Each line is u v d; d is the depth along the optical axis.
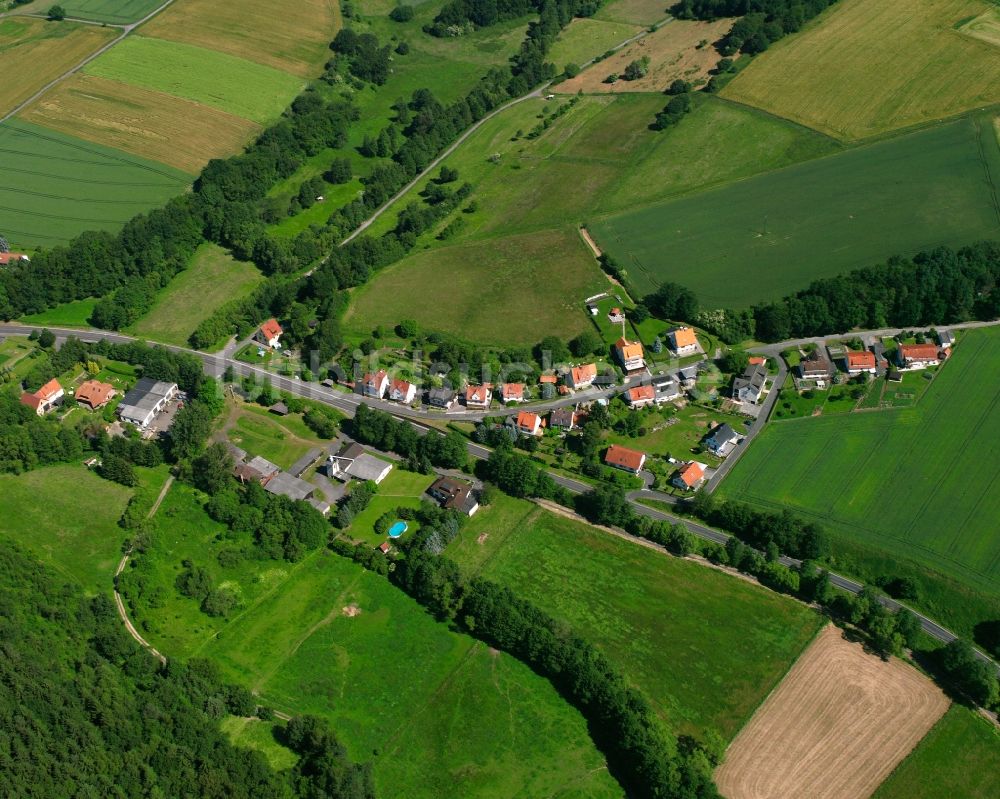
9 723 138.00
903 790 135.62
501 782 141.25
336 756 140.75
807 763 139.62
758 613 161.12
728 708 147.50
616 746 143.25
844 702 147.00
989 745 140.12
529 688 153.38
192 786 135.00
